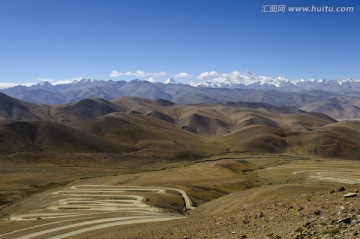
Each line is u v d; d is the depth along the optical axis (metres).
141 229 50.16
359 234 20.78
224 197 98.88
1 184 179.50
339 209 28.02
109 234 52.94
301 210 33.25
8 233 71.06
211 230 34.53
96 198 130.25
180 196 132.88
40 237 64.69
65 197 135.12
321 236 22.27
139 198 125.69
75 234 63.25
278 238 24.62
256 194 84.94
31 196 153.50
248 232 29.56
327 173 194.88
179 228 40.97
